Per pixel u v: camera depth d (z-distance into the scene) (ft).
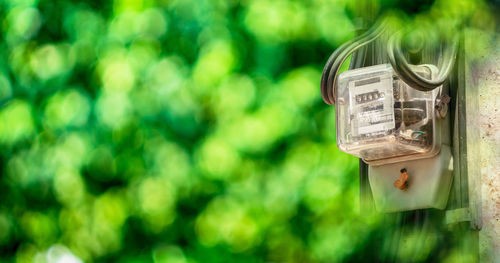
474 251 7.23
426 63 7.47
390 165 7.56
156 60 19.19
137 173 19.26
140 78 19.21
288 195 17.84
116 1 19.69
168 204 18.93
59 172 19.31
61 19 20.25
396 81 7.28
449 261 7.34
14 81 20.04
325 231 17.12
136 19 19.43
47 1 20.31
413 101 7.24
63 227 19.36
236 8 19.38
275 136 18.31
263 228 18.13
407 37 7.54
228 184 18.54
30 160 19.57
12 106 19.62
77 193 19.29
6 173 19.69
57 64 19.72
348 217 17.11
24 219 19.57
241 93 18.72
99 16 19.94
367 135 7.30
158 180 19.04
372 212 7.76
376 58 7.86
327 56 18.65
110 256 19.16
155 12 19.48
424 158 7.34
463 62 7.36
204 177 18.81
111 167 19.25
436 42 7.44
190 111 18.99
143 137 19.21
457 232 7.32
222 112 18.75
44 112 19.60
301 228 17.67
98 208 19.13
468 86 7.32
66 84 19.69
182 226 18.95
